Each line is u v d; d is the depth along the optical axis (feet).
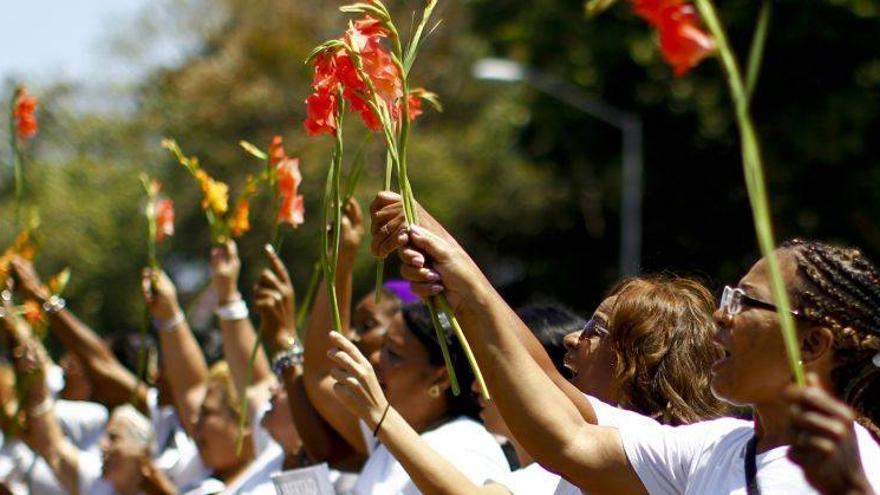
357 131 87.04
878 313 10.75
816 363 10.77
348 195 13.80
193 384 22.91
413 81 104.83
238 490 20.39
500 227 97.40
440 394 16.63
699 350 14.14
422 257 11.48
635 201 80.79
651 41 80.84
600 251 92.32
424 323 16.62
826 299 10.69
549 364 12.33
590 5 9.48
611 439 11.58
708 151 83.05
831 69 76.59
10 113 20.24
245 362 20.12
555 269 93.50
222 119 104.78
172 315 22.59
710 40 9.14
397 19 98.17
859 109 75.77
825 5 75.00
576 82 83.05
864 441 10.53
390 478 16.63
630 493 11.53
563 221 93.30
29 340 21.27
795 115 76.84
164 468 25.73
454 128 105.60
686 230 84.58
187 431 23.07
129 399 25.77
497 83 104.88
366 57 12.09
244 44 107.76
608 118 82.17
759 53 8.84
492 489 13.51
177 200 101.24
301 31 108.58
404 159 11.73
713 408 14.02
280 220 17.61
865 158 77.56
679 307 14.32
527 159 91.30
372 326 18.78
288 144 99.04
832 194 77.97
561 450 11.47
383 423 13.07
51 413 23.25
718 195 83.30
